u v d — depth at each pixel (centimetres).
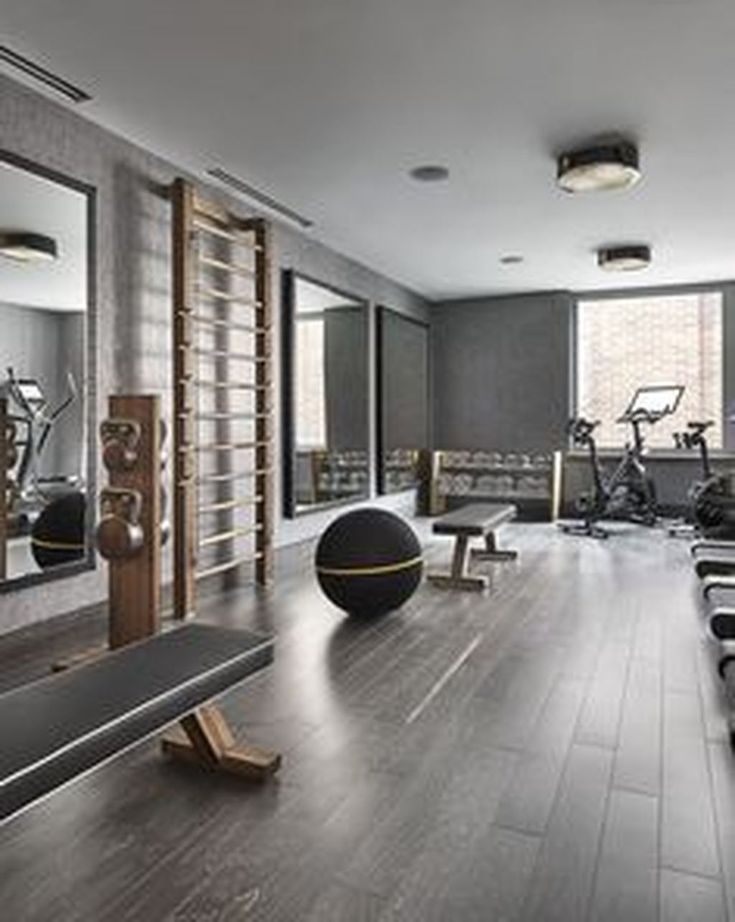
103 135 365
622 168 372
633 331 781
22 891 163
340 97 324
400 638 354
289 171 418
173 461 398
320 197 464
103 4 251
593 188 406
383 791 207
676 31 270
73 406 358
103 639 333
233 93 321
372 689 286
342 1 251
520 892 164
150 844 181
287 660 320
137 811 196
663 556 573
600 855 177
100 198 365
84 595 365
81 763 145
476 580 459
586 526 698
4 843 181
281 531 535
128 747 158
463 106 332
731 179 429
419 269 677
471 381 823
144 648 202
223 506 446
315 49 283
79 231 356
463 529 455
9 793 129
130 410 308
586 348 799
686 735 244
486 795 205
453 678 299
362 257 630
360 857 176
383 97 324
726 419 737
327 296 599
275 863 174
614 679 298
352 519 389
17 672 293
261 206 482
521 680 297
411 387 786
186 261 395
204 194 440
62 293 352
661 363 771
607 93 319
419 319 802
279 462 534
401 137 369
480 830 188
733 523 509
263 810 197
